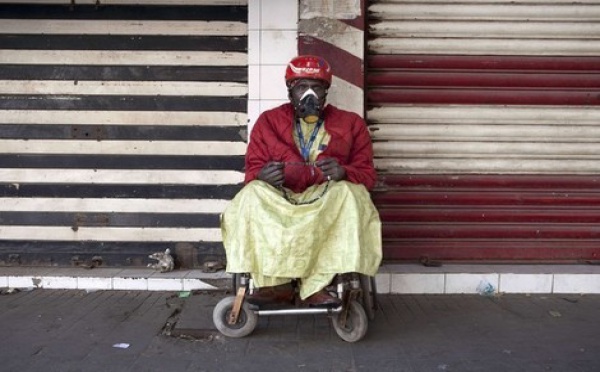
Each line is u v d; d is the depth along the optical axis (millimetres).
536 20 4527
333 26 4367
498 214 4664
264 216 3232
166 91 4520
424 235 4680
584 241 4688
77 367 3062
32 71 4547
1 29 4508
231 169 4551
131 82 4527
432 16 4500
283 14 4371
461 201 4660
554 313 3994
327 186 3359
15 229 4648
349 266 3211
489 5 4484
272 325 3758
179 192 4578
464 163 4613
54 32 4508
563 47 4547
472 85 4586
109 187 4598
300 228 3184
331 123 3576
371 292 4148
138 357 3209
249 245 3285
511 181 4645
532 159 4641
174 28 4477
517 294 4457
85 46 4516
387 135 4586
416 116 4578
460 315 3965
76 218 4621
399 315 3973
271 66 4391
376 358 3209
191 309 3982
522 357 3207
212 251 4621
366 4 4473
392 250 4680
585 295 4441
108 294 4359
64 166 4594
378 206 4645
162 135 4547
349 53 4379
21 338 3473
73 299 4238
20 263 4668
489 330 3660
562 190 4676
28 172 4598
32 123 4570
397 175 4625
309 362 3160
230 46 4480
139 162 4570
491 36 4543
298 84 3451
